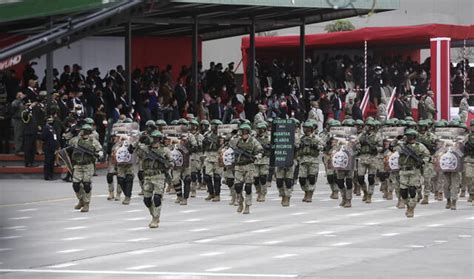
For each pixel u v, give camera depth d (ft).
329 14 269.85
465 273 98.94
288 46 315.37
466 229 136.56
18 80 229.04
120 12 48.60
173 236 129.90
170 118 250.78
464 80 304.91
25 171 213.66
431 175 169.89
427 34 285.64
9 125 223.92
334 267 103.14
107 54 286.25
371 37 296.10
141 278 97.09
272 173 203.62
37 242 124.67
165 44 303.89
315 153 173.27
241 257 110.93
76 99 218.38
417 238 127.03
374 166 173.68
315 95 286.46
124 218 150.82
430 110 280.10
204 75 277.64
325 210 162.30
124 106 231.50
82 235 131.34
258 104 254.47
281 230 135.85
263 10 255.70
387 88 301.02
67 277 98.37
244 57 314.35
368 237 128.16
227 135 173.17
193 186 183.62
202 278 96.53
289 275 97.81
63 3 92.84
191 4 229.66
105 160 226.79
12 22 151.84
